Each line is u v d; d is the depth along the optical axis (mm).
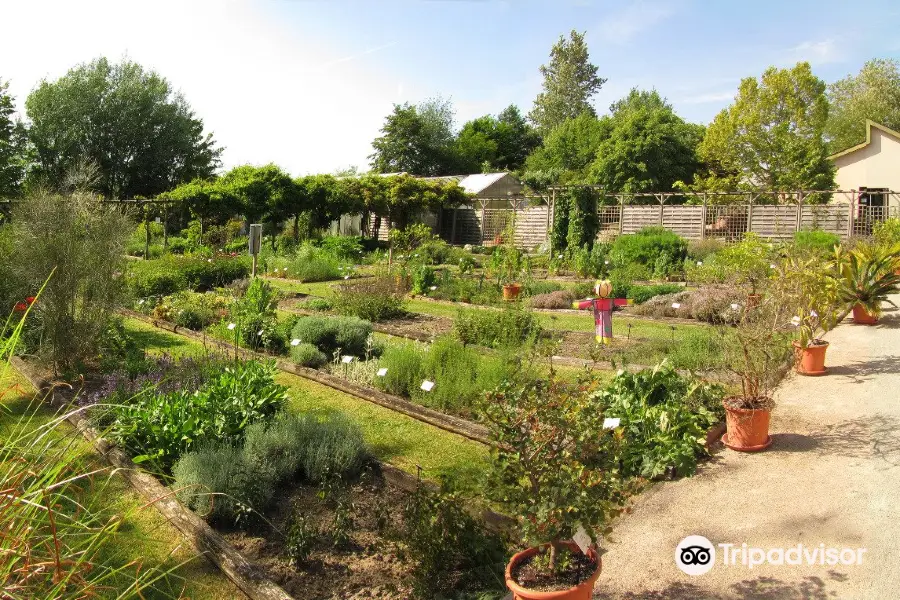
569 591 2932
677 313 12664
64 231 7238
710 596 3484
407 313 12758
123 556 3902
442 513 3717
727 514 4402
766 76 36469
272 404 5961
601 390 6082
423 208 31969
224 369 6891
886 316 11164
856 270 10414
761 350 5559
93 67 41719
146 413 5277
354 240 27312
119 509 4469
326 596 3588
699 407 5895
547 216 28938
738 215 28219
